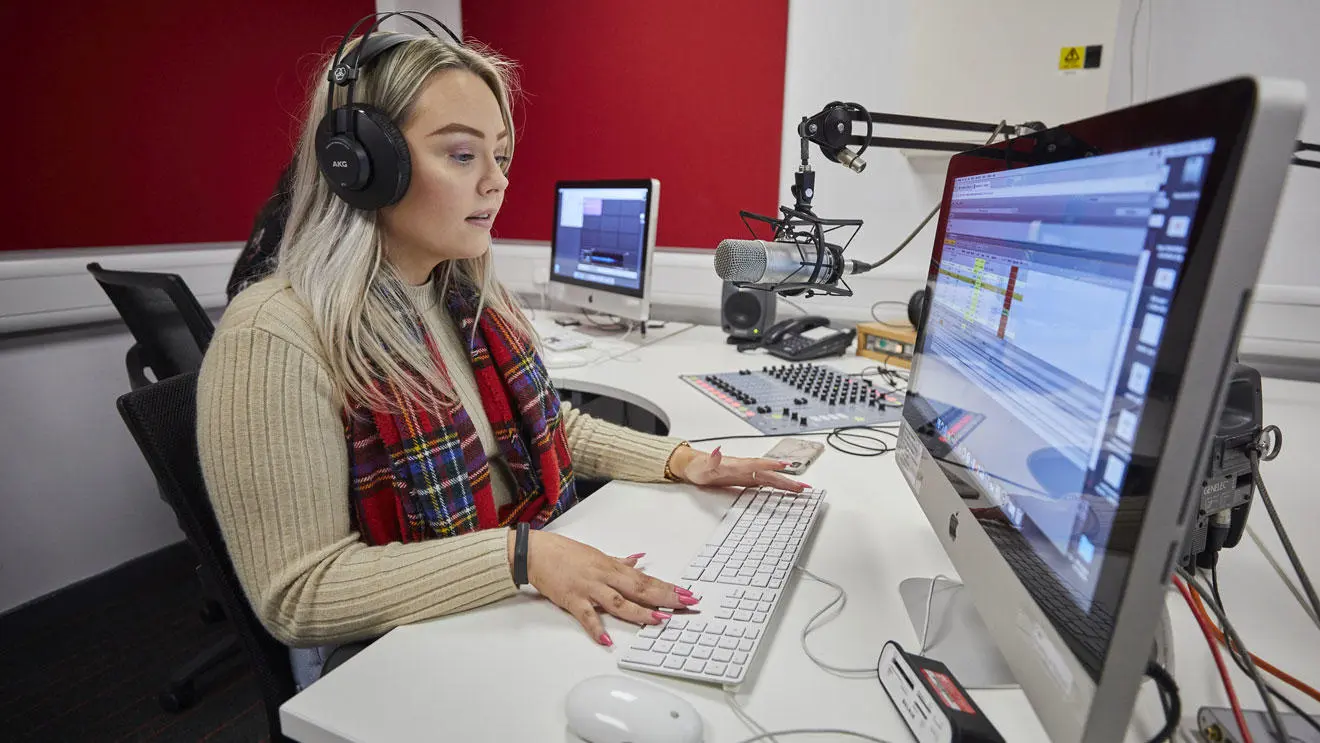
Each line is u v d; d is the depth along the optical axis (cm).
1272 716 51
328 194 86
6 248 173
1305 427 129
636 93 230
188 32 199
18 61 170
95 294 181
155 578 201
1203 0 163
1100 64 171
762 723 55
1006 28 178
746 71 212
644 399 146
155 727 146
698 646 63
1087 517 44
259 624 84
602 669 62
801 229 95
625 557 79
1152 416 38
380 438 84
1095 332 46
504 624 69
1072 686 43
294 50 225
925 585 75
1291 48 159
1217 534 75
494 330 103
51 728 145
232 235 218
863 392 145
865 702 58
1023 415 56
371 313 84
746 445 119
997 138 140
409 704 57
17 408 174
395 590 71
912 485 83
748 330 189
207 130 207
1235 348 35
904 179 198
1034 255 56
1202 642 65
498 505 104
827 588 75
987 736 49
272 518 73
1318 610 67
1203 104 36
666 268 231
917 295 167
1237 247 34
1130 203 43
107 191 189
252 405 73
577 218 210
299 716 55
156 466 80
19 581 177
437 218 84
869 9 192
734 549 81
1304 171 162
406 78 79
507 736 53
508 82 92
